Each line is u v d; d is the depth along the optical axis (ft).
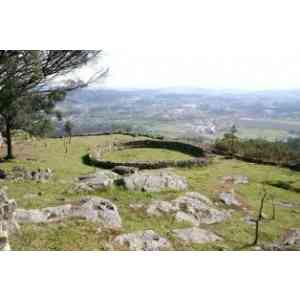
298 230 75.05
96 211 64.90
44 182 92.79
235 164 151.23
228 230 73.41
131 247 55.21
